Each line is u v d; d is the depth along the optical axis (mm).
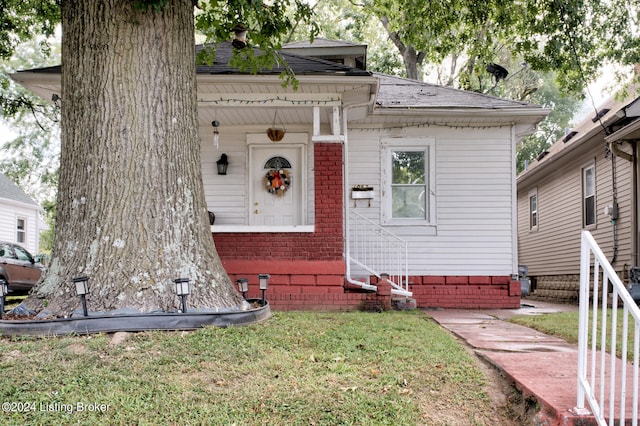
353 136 10477
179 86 5609
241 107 8836
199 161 5855
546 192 17172
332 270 8609
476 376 4062
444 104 10164
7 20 10242
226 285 5676
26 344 4484
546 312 9305
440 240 10258
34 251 22828
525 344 5320
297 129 10469
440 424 3342
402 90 11539
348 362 4320
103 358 4195
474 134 10383
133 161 5301
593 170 13641
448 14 10727
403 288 10047
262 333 5027
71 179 5383
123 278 5098
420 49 11469
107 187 5250
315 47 11336
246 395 3574
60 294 5113
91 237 5195
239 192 10469
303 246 8688
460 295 10070
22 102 12820
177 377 3865
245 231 8727
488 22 12047
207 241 5707
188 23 5801
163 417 3268
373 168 10422
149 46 5453
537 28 10266
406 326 6027
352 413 3350
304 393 3613
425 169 10438
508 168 10320
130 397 3504
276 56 7238
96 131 5309
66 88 5512
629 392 3598
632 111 10539
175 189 5465
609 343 5383
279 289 8617
